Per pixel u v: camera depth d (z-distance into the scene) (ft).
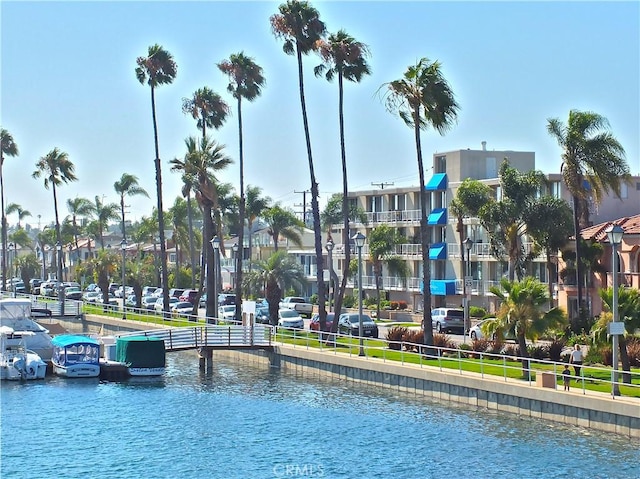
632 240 252.62
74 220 583.17
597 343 169.17
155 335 233.96
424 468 137.49
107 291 391.04
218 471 139.33
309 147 254.88
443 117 214.69
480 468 136.05
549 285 268.62
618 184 246.68
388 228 342.03
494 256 296.71
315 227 250.57
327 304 385.50
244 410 179.52
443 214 346.74
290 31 257.75
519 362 193.77
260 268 345.51
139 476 138.00
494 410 170.30
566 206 269.23
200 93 343.26
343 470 138.10
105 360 224.74
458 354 190.90
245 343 235.20
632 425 146.92
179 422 170.91
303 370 222.69
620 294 169.58
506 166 276.00
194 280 428.97
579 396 155.02
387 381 195.62
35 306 342.23
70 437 160.25
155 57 343.67
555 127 244.42
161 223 339.16
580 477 130.21
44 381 213.25
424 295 212.84
